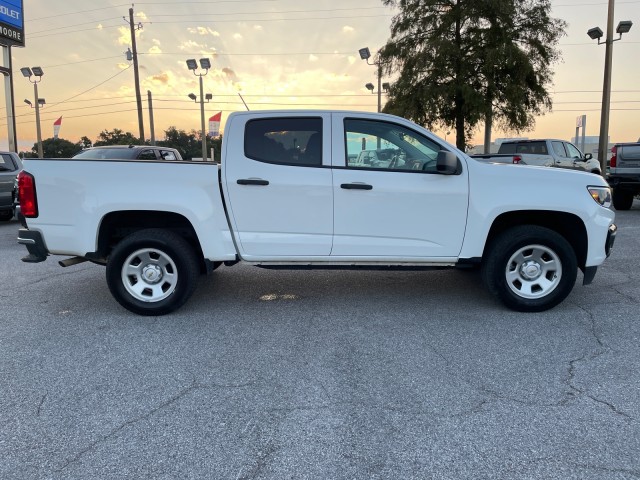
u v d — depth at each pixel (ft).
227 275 20.79
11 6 62.08
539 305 15.35
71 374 11.50
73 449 8.57
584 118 67.77
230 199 15.01
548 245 15.06
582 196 15.03
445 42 69.92
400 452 8.43
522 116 72.95
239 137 15.11
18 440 8.84
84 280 20.34
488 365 11.80
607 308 15.90
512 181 15.01
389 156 15.25
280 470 7.99
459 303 16.67
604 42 62.69
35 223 15.03
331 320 15.14
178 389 10.74
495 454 8.35
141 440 8.84
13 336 13.92
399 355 12.45
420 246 15.25
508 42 69.92
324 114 15.19
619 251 24.89
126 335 13.97
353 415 9.62
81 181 14.83
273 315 15.66
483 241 15.16
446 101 72.28
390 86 79.92
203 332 14.19
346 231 15.16
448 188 14.94
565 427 9.12
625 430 8.99
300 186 14.90
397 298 17.34
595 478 7.73
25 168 14.94
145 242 15.05
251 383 11.01
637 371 11.37
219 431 9.11
